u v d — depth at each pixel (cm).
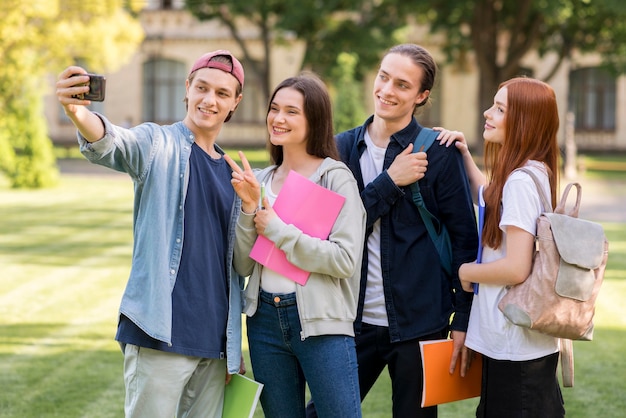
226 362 312
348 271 299
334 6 2138
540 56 2450
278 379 311
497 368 301
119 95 3269
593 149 3136
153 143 293
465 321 321
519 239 292
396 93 324
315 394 302
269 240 303
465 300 323
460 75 3064
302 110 309
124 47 2052
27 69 1814
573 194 1722
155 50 3225
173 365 291
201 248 298
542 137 304
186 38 3216
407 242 326
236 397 309
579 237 286
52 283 808
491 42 2241
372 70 2456
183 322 292
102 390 491
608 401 481
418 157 321
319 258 294
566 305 285
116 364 544
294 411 313
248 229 303
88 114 271
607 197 1678
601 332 644
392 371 335
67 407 459
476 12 2186
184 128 307
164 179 294
